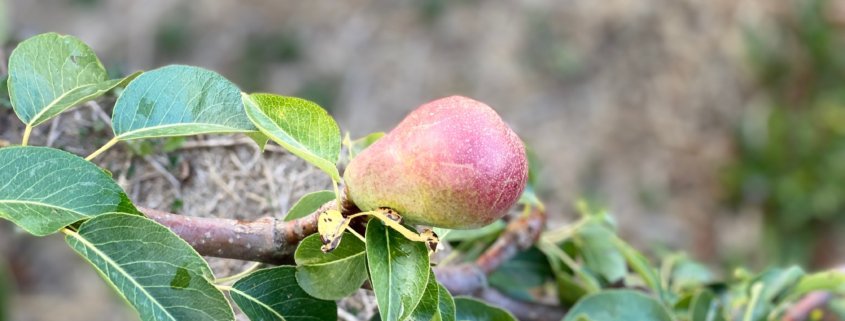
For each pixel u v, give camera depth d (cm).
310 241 47
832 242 227
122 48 228
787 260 221
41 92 49
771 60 247
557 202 208
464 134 43
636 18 248
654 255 95
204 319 44
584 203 82
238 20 239
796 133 238
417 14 248
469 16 248
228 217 74
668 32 248
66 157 45
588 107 239
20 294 181
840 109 238
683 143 238
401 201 43
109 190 45
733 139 241
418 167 42
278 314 49
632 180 232
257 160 75
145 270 43
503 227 74
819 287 74
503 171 43
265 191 74
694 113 242
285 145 45
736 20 251
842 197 227
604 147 235
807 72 250
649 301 66
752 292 73
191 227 48
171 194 74
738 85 246
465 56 244
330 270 48
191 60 232
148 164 73
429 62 243
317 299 49
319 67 238
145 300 43
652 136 238
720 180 236
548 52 244
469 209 43
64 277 188
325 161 45
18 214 43
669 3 250
